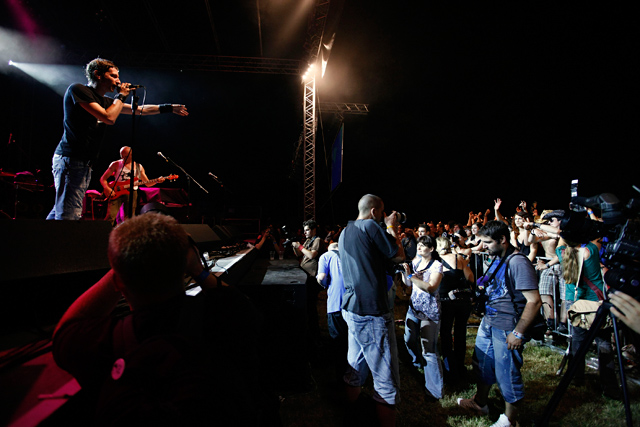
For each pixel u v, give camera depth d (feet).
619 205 5.31
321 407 11.13
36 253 4.71
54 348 3.12
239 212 35.65
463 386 12.87
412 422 10.51
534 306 8.56
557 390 5.67
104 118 8.20
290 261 19.75
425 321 12.00
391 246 8.65
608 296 5.19
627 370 11.12
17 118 30.48
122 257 2.99
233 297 3.87
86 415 3.38
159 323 2.97
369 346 8.64
